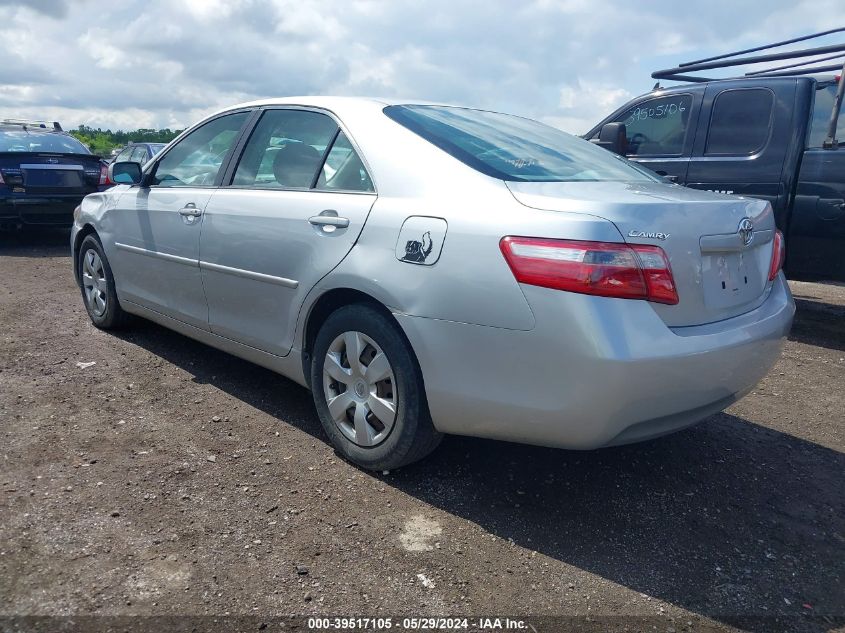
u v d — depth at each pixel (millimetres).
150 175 4676
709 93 6523
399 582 2549
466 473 3342
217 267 3904
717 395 2865
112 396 4066
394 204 3055
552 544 2832
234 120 4180
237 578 2516
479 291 2705
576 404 2562
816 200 5879
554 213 2617
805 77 6023
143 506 2926
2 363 4527
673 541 2906
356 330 3189
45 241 10312
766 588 2639
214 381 4363
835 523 3117
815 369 5309
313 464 3359
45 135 9859
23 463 3225
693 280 2717
